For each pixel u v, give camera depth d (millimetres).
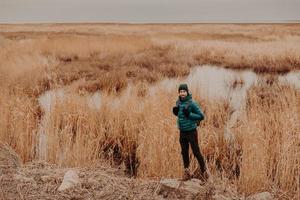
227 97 14477
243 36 48812
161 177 7199
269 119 9742
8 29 72625
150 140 7988
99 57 25812
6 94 11477
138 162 8477
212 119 10242
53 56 24234
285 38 40469
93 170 7395
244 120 9797
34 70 17594
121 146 9312
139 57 25375
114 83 16562
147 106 10383
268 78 19156
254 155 6953
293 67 22672
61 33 54219
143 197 5848
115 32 59625
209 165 7879
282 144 7711
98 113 11023
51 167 7359
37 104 13164
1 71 17141
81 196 5824
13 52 23406
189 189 5883
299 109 10141
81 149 8008
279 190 6645
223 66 23953
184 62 24422
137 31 64938
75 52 27203
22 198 5715
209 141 8766
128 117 10031
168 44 34062
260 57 25031
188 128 6297
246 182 6707
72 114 10016
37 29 72312
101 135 9359
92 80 17484
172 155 7496
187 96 6266
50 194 5875
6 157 7512
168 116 9203
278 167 7254
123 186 6242
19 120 9125
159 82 16312
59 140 8773
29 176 6523
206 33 57969
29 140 8734
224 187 6504
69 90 14000
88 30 66688
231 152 8844
